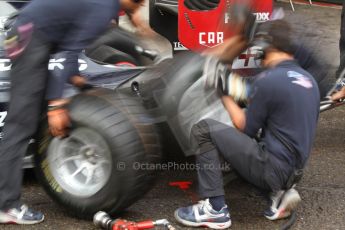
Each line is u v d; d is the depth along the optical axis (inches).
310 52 158.2
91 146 136.5
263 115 132.8
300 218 148.1
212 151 135.5
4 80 145.6
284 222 144.4
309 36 157.6
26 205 142.3
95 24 123.3
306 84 133.5
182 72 145.3
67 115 132.5
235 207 153.1
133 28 162.9
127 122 132.8
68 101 134.4
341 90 176.6
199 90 142.3
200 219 139.0
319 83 165.3
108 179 134.4
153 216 146.8
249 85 143.5
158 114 141.9
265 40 137.4
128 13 149.3
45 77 129.6
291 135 132.3
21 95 129.0
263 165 134.0
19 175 134.8
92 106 134.7
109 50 160.7
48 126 138.7
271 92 130.6
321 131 218.7
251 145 134.6
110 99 136.0
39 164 143.3
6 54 139.6
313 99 134.5
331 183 170.9
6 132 132.5
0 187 134.3
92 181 138.6
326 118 233.9
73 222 141.9
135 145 132.0
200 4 154.8
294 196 142.6
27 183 165.5
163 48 166.9
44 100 132.9
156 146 135.8
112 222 132.8
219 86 142.2
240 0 148.6
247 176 136.9
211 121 135.6
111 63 160.9
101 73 148.6
